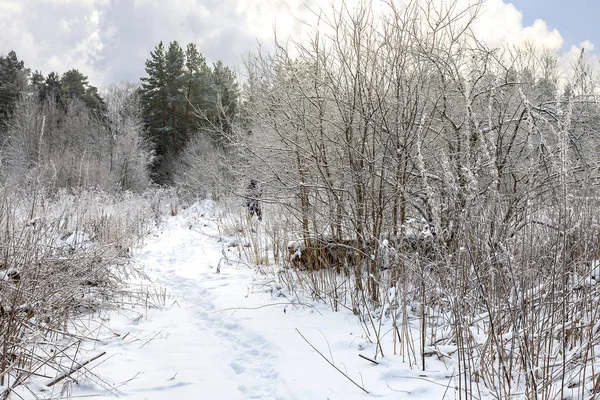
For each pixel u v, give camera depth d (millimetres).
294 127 6188
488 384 3377
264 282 7043
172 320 5656
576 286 3361
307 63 6125
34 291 4109
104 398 3430
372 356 4105
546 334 3156
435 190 5328
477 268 3420
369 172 5438
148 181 33031
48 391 3479
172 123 40156
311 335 4738
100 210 9414
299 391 3523
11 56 47156
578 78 4598
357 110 5488
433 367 3785
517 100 5945
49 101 36781
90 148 32531
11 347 3523
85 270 5562
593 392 2908
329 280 6090
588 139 5438
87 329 4770
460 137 5375
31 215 4805
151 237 12695
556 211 3389
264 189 6867
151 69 41938
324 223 6180
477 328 3844
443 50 5598
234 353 4516
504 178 5602
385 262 5312
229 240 11141
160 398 3494
